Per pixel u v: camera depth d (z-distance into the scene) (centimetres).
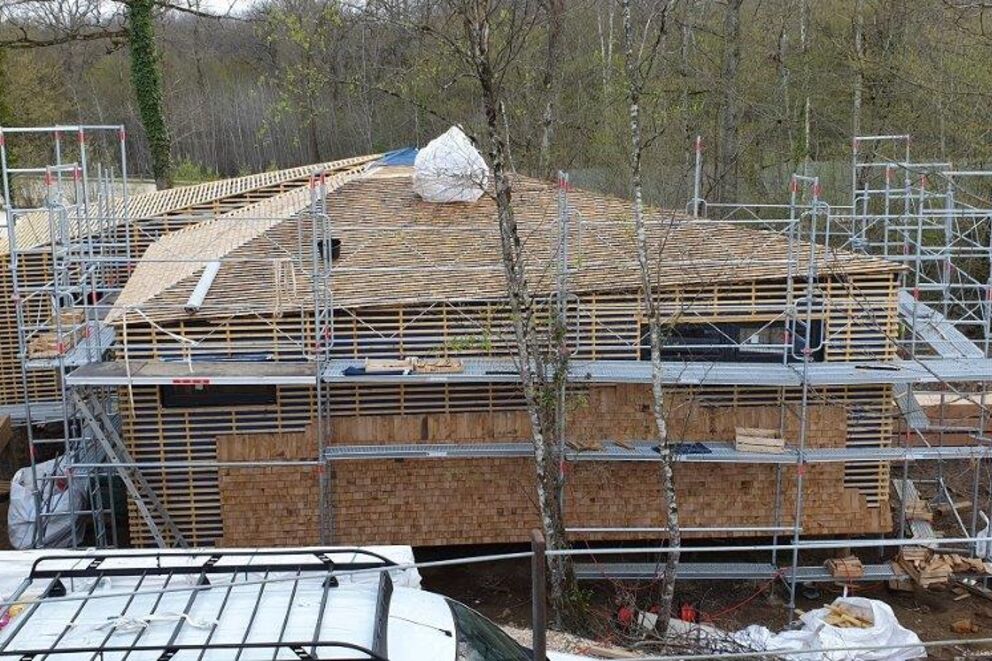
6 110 3644
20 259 2020
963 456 1383
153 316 1377
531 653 715
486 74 1159
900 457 1369
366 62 2625
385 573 646
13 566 743
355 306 1390
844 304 1417
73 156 4044
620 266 1445
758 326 1445
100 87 4856
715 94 2959
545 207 1680
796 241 1502
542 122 2278
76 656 532
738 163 2980
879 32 2848
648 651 1151
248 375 1282
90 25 3506
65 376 1373
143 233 2095
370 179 1864
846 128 3097
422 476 1445
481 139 1772
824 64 3103
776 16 3338
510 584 1427
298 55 3284
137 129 4791
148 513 1339
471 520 1457
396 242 1573
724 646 1158
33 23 3672
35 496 1453
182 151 4706
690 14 2808
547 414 1253
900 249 2489
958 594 1414
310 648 534
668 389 1427
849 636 1168
